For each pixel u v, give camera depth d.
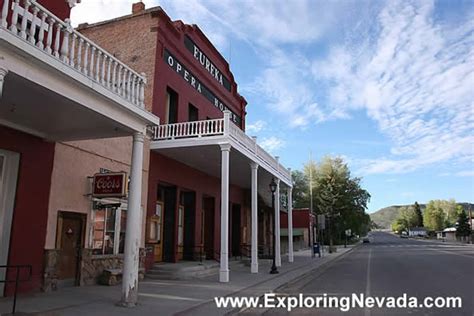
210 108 22.73
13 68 6.48
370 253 37.34
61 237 11.46
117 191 11.92
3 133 9.84
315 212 62.78
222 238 14.43
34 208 10.62
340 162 64.62
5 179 10.22
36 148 10.77
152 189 16.25
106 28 18.52
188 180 19.53
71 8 12.19
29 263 10.38
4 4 6.30
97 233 13.00
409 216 151.38
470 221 84.38
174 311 8.58
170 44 18.55
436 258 27.00
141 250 15.07
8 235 10.00
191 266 15.91
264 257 26.91
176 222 18.22
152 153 16.45
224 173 14.89
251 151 18.02
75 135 10.64
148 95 16.77
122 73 9.55
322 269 20.86
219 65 24.41
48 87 7.22
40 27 7.11
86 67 8.25
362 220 63.94
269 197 29.02
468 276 15.92
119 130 10.19
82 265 12.02
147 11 17.83
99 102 8.66
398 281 14.70
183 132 17.78
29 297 9.70
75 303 9.05
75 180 12.07
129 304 9.04
